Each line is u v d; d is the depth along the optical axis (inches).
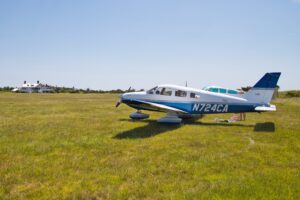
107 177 195.3
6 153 256.7
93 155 254.1
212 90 552.1
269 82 454.6
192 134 371.2
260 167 224.1
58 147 283.7
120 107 797.9
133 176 198.4
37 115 566.3
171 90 487.2
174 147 290.5
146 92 505.4
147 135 358.6
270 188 176.6
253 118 580.4
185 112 479.2
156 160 239.6
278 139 341.1
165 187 178.1
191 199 159.6
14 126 415.5
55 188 175.3
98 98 1362.0
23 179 190.4
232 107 464.8
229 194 166.6
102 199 161.3
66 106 813.2
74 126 422.9
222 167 222.4
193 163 232.1
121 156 252.1
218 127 438.6
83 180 189.5
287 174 205.6
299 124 481.4
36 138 327.3
